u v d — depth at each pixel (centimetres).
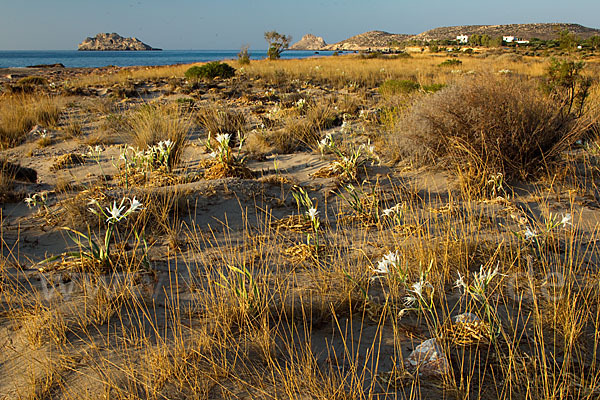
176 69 2381
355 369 240
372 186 566
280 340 271
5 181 606
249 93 1467
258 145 834
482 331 262
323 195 550
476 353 251
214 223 470
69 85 1830
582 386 220
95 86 1838
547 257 362
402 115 785
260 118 1057
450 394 222
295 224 461
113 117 1094
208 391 227
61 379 239
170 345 265
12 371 249
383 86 1441
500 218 452
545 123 570
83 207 473
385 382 233
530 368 235
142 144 823
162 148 689
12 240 435
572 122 610
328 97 1340
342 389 223
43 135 941
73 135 999
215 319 289
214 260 384
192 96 1448
